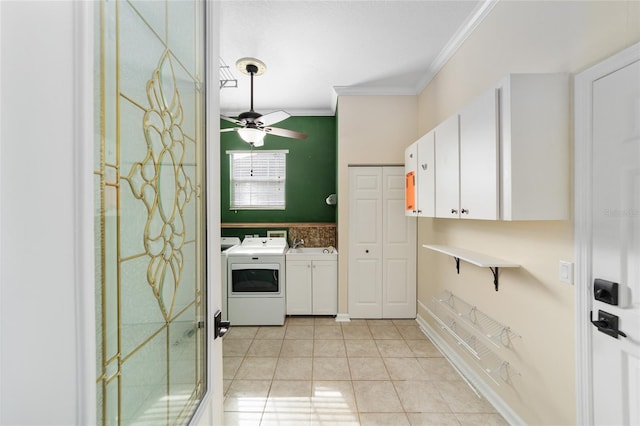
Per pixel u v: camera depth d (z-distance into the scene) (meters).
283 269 3.42
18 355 0.32
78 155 0.37
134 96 0.53
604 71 1.15
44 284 0.33
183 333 0.74
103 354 0.45
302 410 1.90
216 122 0.92
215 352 0.93
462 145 1.77
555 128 1.35
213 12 0.88
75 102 0.36
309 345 2.81
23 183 0.32
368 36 2.31
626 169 1.08
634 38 1.06
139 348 0.56
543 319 1.48
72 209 0.36
